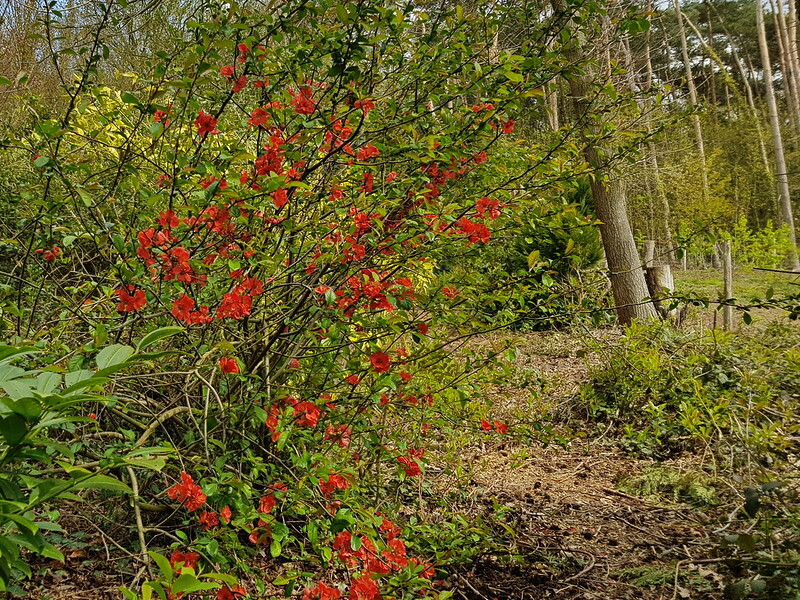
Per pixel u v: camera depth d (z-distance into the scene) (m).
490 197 2.63
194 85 2.00
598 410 5.16
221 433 2.57
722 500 3.57
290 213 2.60
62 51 2.19
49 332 2.43
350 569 1.97
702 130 16.67
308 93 2.22
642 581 2.79
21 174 3.57
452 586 2.74
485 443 4.79
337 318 2.39
